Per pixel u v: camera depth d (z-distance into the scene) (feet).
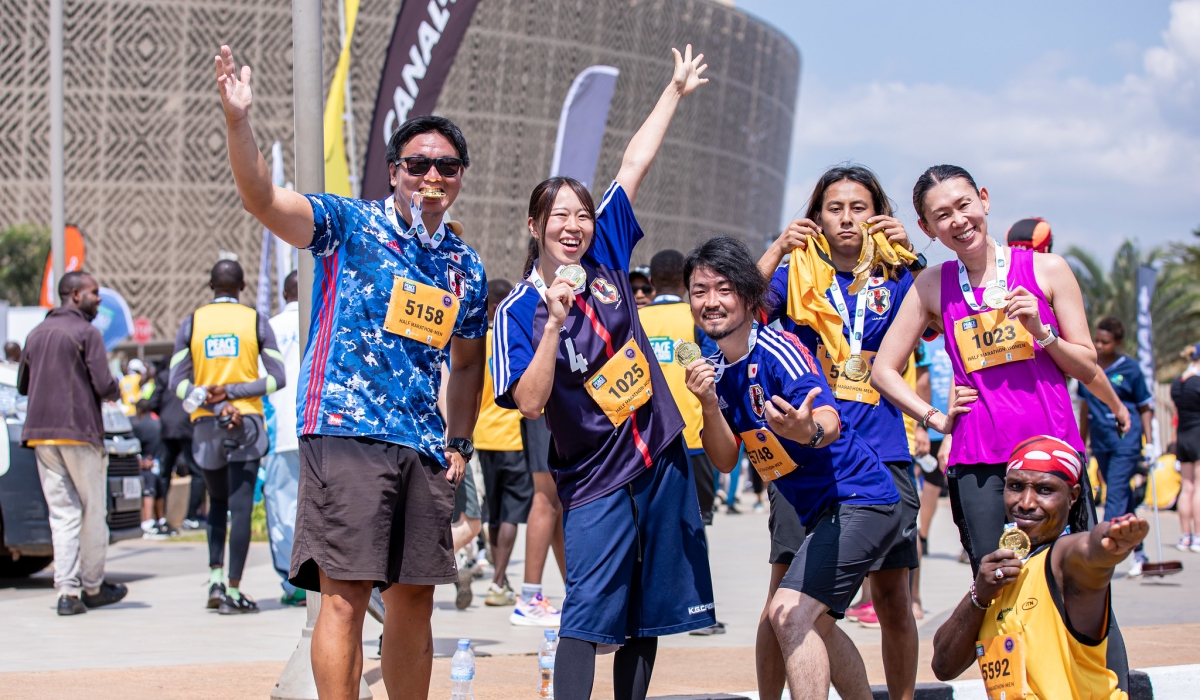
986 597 11.28
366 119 173.17
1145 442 32.37
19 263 171.32
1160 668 15.92
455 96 181.88
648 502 12.64
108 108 173.99
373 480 11.88
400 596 12.85
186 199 177.99
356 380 12.04
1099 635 10.91
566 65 189.78
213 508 24.95
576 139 29.89
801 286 14.07
